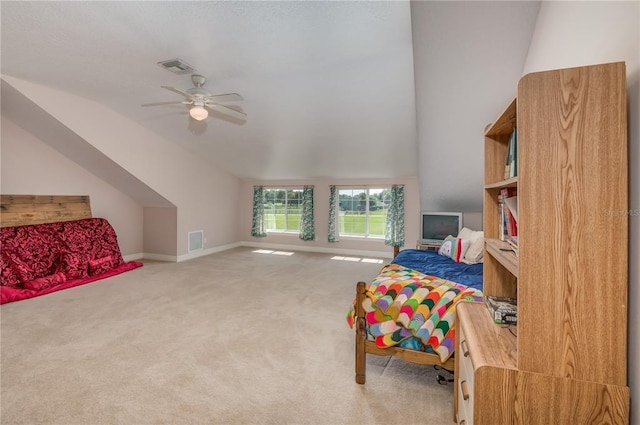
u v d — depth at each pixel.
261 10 2.11
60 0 2.04
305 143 4.93
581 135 0.96
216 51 2.65
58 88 3.62
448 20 1.93
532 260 1.00
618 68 0.93
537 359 1.01
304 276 4.88
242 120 4.32
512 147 1.42
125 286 4.27
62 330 2.84
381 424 1.71
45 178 4.56
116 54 2.74
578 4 1.28
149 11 2.14
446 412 1.81
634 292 0.93
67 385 2.01
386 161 5.37
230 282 4.51
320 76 3.09
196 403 1.86
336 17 2.18
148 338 2.70
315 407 1.84
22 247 4.08
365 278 4.78
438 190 4.23
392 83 3.16
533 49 1.88
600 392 0.96
